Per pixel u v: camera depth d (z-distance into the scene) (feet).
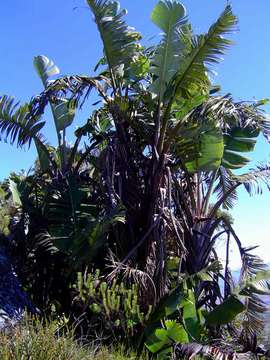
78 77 32.37
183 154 32.91
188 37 31.50
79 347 20.15
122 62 33.22
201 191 35.29
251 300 30.14
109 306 26.63
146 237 30.91
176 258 32.50
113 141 32.94
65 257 32.27
